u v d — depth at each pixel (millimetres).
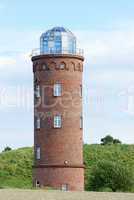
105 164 82188
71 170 75375
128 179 81062
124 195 54000
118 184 80562
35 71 78062
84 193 56656
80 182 76062
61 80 76500
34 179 77125
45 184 75500
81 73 78250
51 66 76688
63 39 78125
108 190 78062
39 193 53938
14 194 51000
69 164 75375
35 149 77312
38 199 46594
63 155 75438
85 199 47875
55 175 75188
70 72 76812
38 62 77562
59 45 77938
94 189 81438
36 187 74375
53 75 76562
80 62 78062
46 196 49812
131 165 108562
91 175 86625
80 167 76188
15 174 103000
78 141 76500
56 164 75312
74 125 76312
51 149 75688
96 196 51562
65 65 76688
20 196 48906
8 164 107438
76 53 78312
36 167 76625
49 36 78250
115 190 80562
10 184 93562
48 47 78062
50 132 75938
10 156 111938
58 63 76625
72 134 76062
